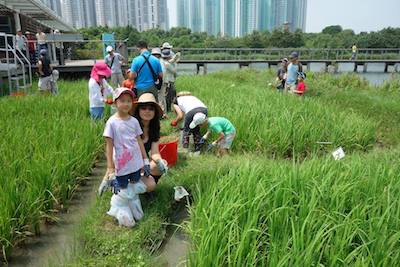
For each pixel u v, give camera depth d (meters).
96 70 7.29
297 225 3.21
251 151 6.50
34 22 23.11
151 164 4.52
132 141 3.99
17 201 3.80
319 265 2.79
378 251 2.92
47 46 16.47
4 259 3.49
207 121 6.10
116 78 13.16
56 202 4.28
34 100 8.59
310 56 36.47
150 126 4.47
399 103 11.29
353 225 3.23
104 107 7.50
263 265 3.00
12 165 4.32
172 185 4.84
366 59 36.25
